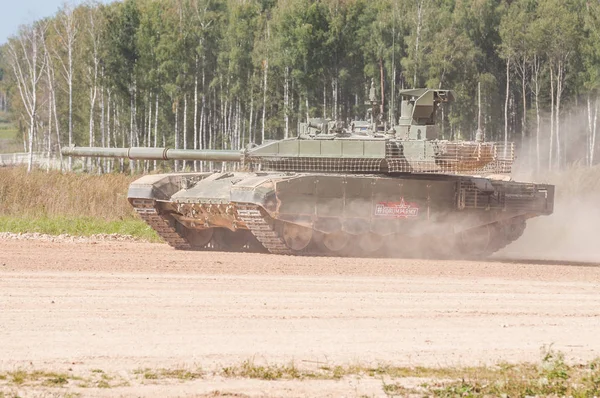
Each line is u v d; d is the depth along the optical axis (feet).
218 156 257.96
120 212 349.20
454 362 126.41
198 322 145.28
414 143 242.78
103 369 116.47
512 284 198.59
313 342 134.51
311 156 248.52
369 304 165.89
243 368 118.32
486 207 265.13
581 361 130.41
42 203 349.20
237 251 255.50
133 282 181.78
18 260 209.56
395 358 127.34
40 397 103.40
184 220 256.73
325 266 216.54
